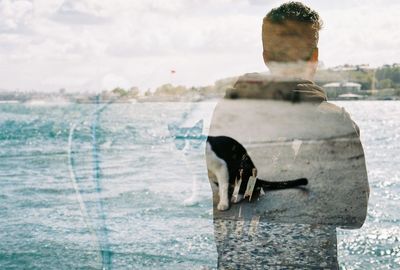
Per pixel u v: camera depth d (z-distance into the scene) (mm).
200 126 1562
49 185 3793
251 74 1398
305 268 1383
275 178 1372
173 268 1684
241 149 1390
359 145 1354
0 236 2793
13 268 2420
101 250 1742
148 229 1733
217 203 1441
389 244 1916
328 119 1342
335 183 1346
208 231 1670
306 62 1424
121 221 1735
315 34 1427
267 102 1368
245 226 1410
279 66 1399
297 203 1374
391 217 2051
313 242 1388
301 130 1343
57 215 2994
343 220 1379
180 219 1679
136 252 1689
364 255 1907
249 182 1383
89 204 1745
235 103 1381
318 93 1388
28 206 3238
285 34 1414
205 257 1637
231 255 1432
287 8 1421
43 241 2598
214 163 1408
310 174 1349
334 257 1383
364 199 1370
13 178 4074
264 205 1385
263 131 1378
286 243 1377
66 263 2414
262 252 1371
